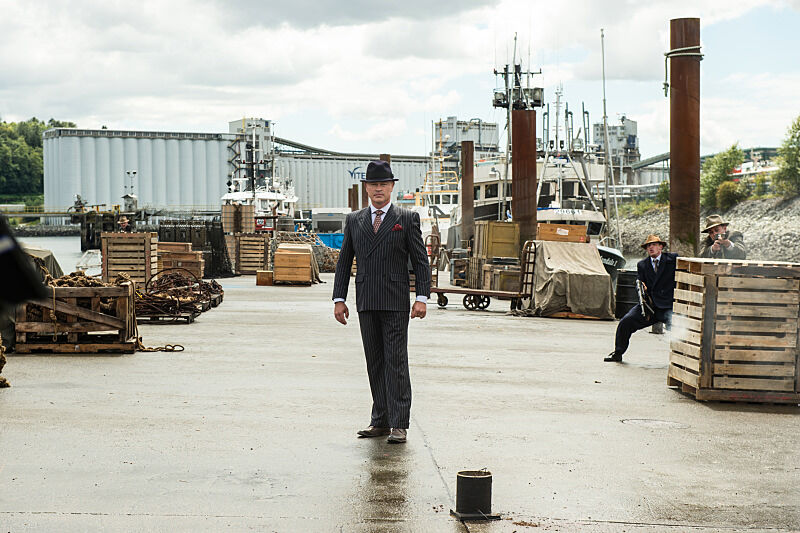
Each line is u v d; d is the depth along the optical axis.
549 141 53.34
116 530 4.74
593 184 52.84
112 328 12.30
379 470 6.14
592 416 8.27
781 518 5.18
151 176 116.38
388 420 7.21
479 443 7.05
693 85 16.28
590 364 12.05
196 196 116.44
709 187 97.50
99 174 116.69
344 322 7.53
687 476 6.11
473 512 5.05
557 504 5.38
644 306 12.00
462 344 14.45
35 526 4.78
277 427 7.55
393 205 7.39
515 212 27.64
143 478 5.83
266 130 88.12
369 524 4.92
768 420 8.22
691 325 9.41
